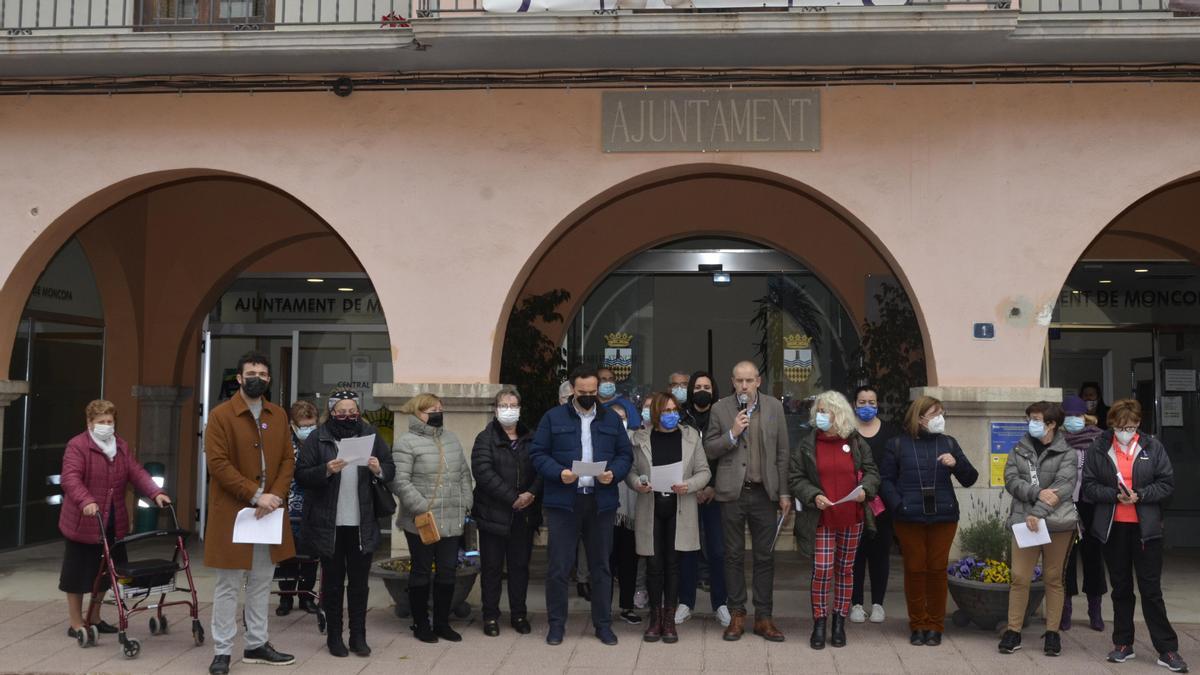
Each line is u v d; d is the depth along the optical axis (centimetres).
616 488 692
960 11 721
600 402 696
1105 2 836
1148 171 777
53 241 855
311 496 646
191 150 827
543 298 1072
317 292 1227
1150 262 1177
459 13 809
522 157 809
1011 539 724
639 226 1135
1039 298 776
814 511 683
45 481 1127
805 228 1121
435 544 694
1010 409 762
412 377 804
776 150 793
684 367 1166
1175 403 1195
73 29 812
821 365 1154
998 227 780
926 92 789
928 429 679
